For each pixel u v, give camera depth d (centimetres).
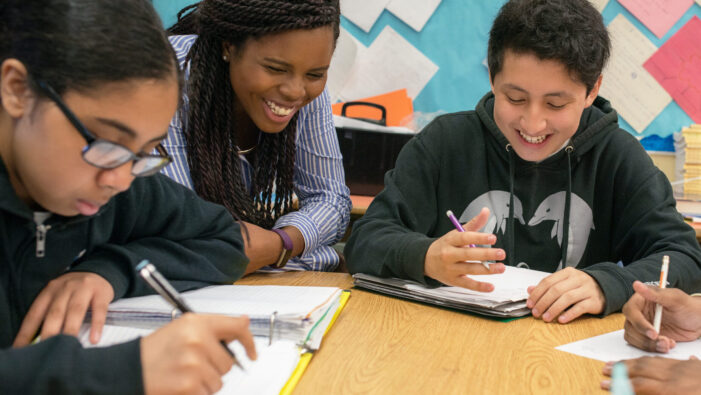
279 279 120
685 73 256
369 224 126
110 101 60
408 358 76
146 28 63
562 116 118
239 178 138
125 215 91
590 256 144
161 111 64
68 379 50
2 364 50
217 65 130
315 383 67
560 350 83
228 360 54
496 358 78
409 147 146
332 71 262
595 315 102
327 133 156
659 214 128
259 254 123
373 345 80
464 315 97
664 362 71
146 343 52
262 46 119
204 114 130
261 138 144
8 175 67
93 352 52
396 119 264
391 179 140
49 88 59
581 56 111
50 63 59
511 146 141
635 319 85
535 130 118
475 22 257
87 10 60
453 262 101
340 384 67
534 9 113
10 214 71
